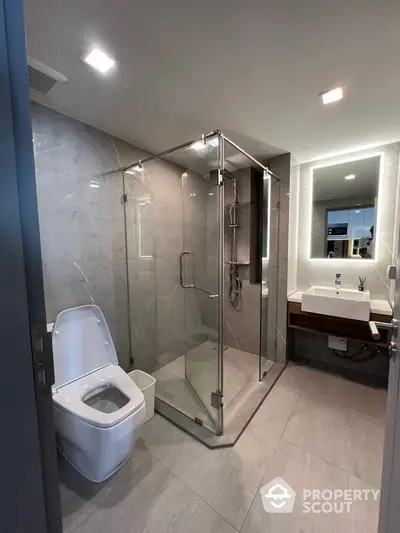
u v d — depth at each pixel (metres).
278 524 1.08
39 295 0.44
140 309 2.13
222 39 0.98
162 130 1.75
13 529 0.41
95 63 1.10
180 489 1.23
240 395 1.99
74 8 0.84
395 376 0.80
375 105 1.45
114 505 1.16
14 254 0.40
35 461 0.44
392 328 0.85
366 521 1.08
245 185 2.63
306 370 2.38
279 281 2.43
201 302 2.05
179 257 2.37
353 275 2.35
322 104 1.43
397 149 2.06
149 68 1.14
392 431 0.81
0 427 0.39
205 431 1.60
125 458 1.35
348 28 0.93
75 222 1.64
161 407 1.86
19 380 0.41
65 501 1.18
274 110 1.50
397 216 2.04
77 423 1.18
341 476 1.29
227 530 1.06
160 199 2.20
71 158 1.59
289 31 0.95
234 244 2.77
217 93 1.33
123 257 1.96
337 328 2.14
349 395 1.99
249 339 2.79
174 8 0.85
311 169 2.49
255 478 1.29
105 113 1.52
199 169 2.06
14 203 0.40
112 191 1.85
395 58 1.07
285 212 2.35
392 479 0.80
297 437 1.56
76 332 1.55
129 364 2.08
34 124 1.40
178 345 2.37
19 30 0.40
